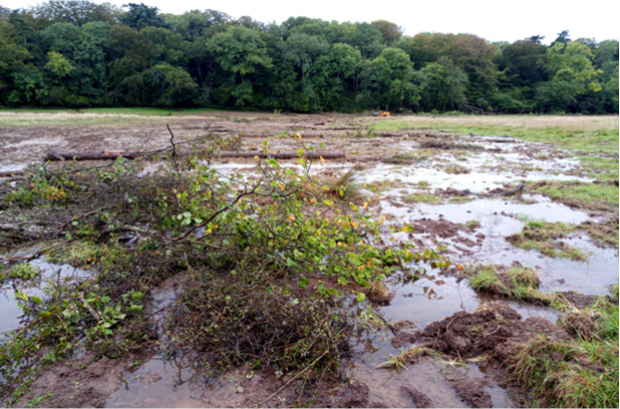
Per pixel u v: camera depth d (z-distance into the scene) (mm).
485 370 3184
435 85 68062
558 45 79438
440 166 11969
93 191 6617
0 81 49750
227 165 11594
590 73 75000
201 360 3242
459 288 4516
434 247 5609
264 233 4332
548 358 3062
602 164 11953
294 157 13078
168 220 5457
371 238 5785
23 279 4570
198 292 3896
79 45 55844
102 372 3098
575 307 3898
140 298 4020
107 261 4586
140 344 3404
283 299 3537
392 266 5035
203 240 4910
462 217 6996
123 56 59375
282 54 62125
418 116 54281
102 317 3500
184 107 60406
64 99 53500
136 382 3000
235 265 4668
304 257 4008
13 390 2924
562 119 38562
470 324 3688
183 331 3486
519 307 4082
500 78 77625
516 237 5930
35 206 6566
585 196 8203
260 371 3129
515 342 3303
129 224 5848
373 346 3477
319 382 2988
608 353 3033
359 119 42594
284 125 30953
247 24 72000
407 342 3508
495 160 13211
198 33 71188
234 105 63156
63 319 3545
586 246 5656
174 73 55750
